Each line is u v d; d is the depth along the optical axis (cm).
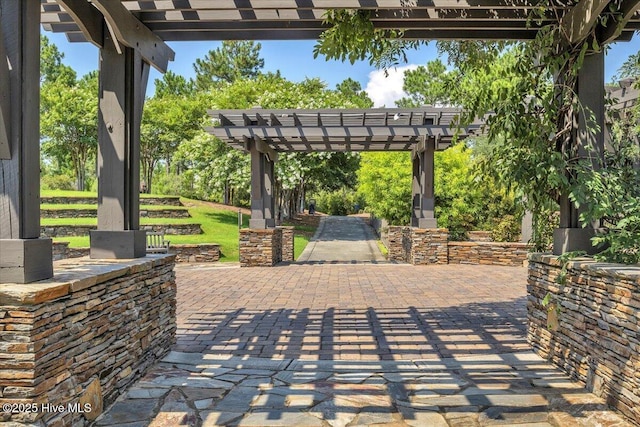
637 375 273
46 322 234
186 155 2045
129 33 385
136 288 350
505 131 410
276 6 375
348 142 1112
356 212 3950
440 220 1441
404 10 399
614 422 278
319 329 503
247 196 2659
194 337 474
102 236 389
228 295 704
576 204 350
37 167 269
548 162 378
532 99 409
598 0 328
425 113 902
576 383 344
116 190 392
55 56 3303
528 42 429
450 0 368
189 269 1030
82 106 2569
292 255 1327
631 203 344
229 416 291
